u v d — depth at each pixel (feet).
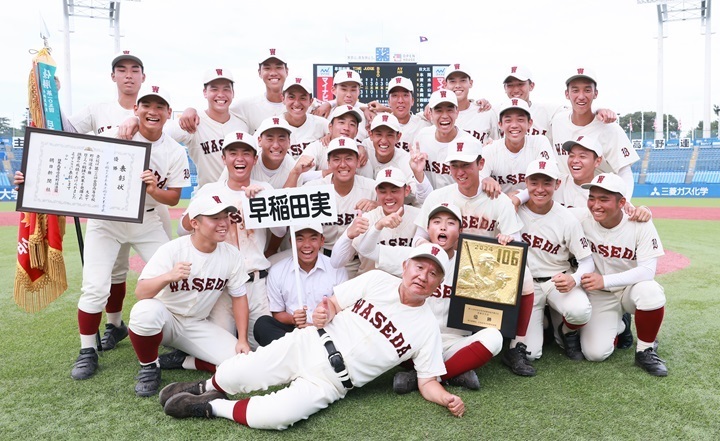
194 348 13.93
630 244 15.15
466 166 14.66
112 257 15.08
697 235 42.04
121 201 14.82
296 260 14.62
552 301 15.40
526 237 15.66
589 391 12.60
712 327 17.43
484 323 13.97
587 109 19.10
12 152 99.81
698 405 11.76
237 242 15.69
